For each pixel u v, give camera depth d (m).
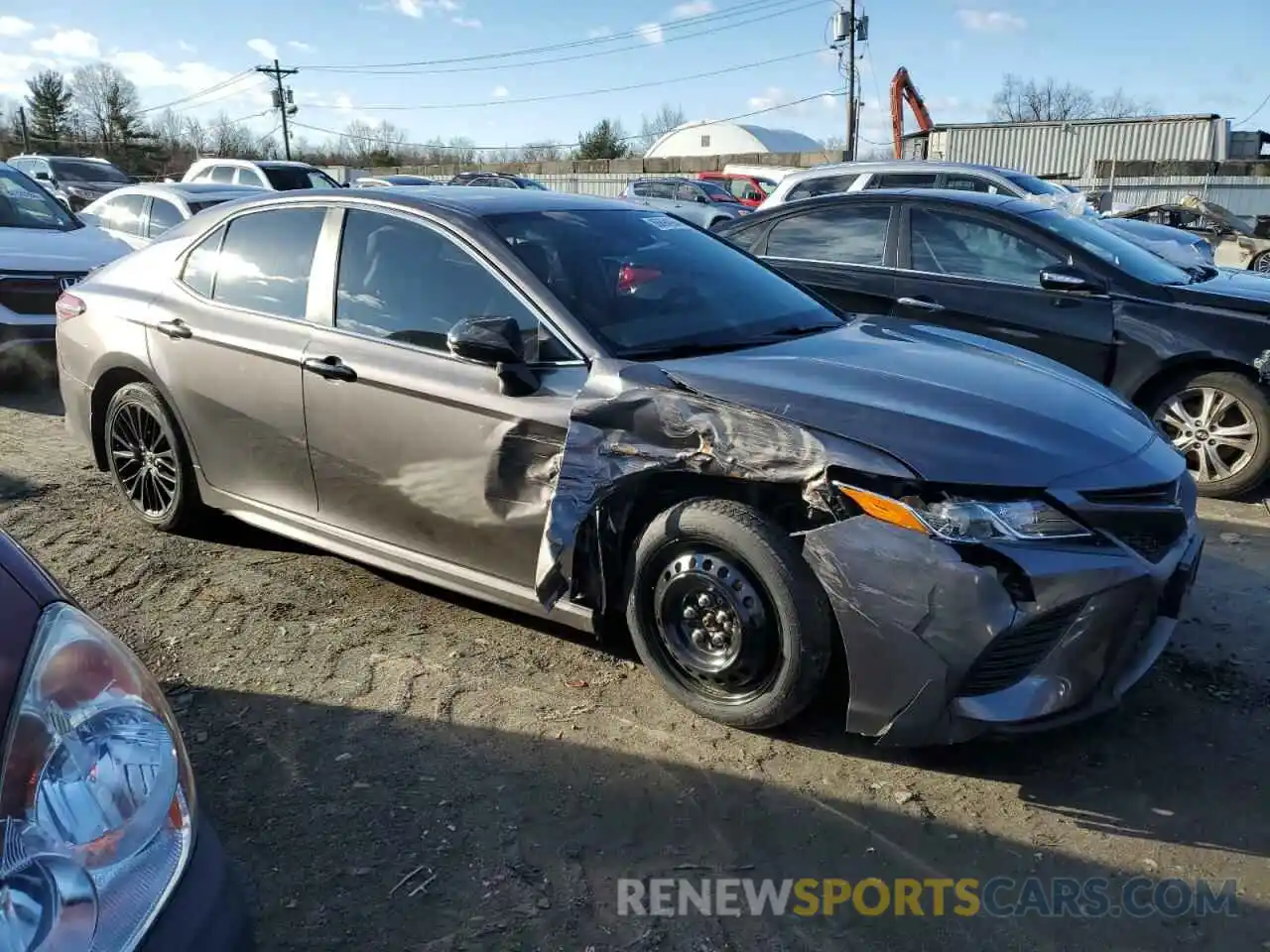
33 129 75.00
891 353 3.62
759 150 61.94
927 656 2.80
